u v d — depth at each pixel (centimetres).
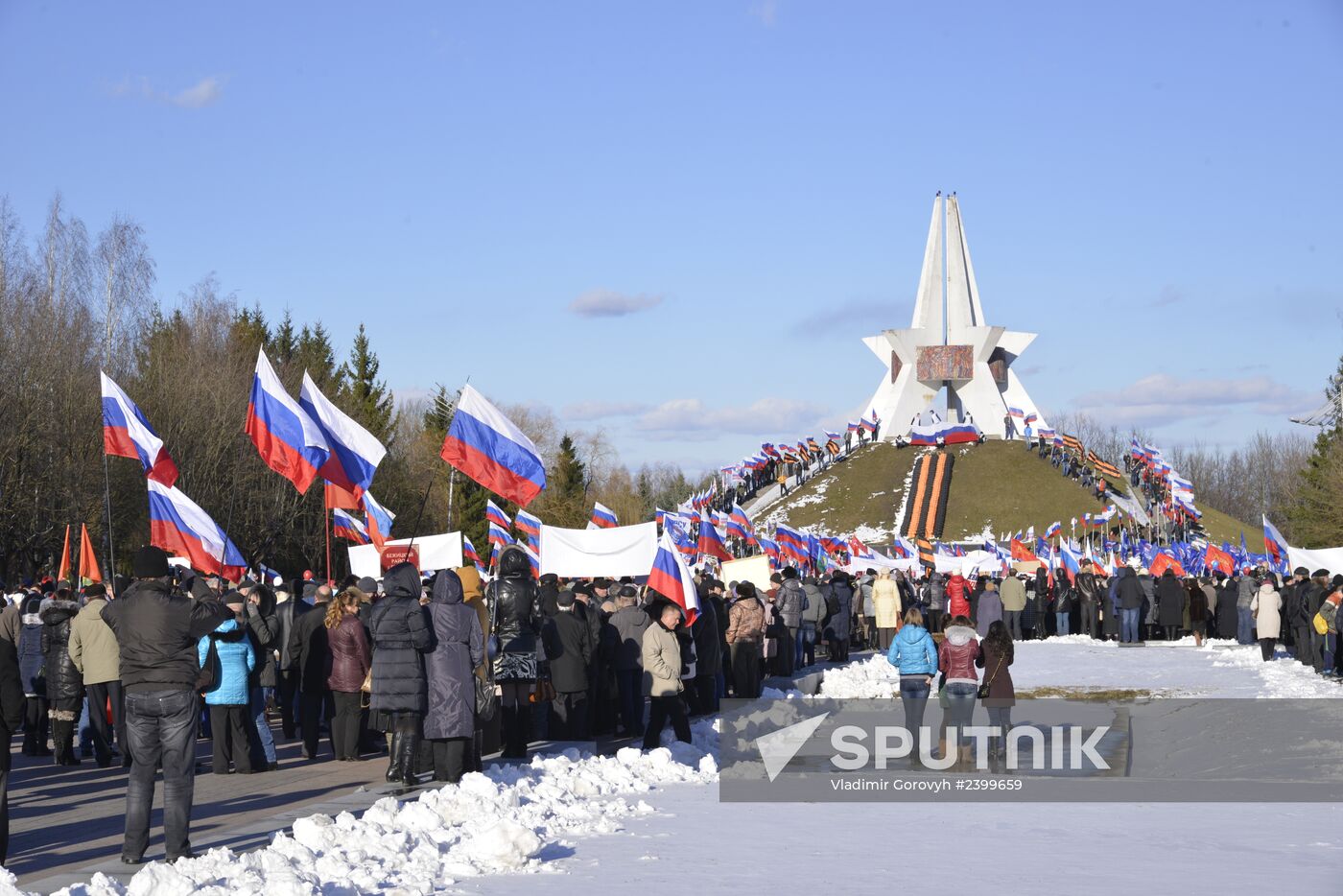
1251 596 3612
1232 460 14238
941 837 1009
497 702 1366
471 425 1562
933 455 10306
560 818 1061
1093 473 9506
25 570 4516
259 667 1384
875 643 3841
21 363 4372
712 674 1900
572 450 9031
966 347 11094
